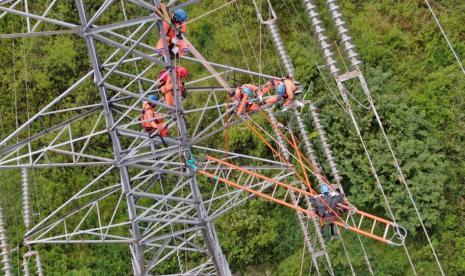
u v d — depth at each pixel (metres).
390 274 18.22
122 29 18.69
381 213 18.36
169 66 11.10
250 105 12.87
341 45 18.52
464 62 18.84
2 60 18.84
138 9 18.64
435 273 18.16
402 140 17.84
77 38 18.73
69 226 18.22
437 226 18.17
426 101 18.44
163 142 12.06
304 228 17.77
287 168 15.45
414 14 19.14
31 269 17.77
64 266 17.97
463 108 18.48
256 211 18.11
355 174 17.84
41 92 18.56
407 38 18.95
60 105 18.64
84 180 18.34
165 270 17.92
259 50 18.89
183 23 11.48
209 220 13.34
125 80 18.48
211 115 18.62
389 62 18.84
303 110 17.86
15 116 18.53
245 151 18.62
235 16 19.02
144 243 12.23
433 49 18.94
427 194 17.56
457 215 18.39
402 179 16.53
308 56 18.58
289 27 19.14
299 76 18.48
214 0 19.02
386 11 19.23
